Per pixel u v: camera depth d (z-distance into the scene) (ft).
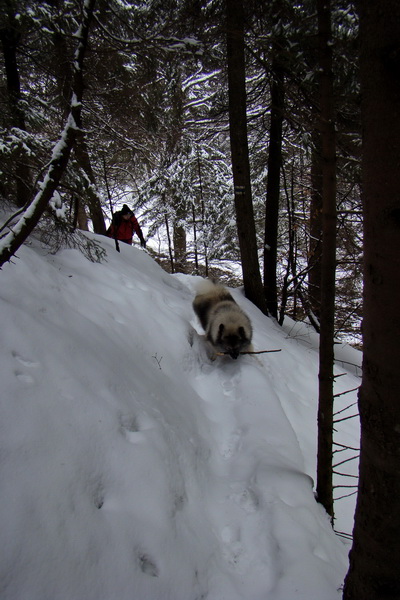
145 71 19.61
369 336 5.21
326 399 10.13
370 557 5.74
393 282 4.70
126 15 17.24
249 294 28.30
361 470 5.84
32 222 6.98
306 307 34.12
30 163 14.23
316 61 12.53
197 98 47.11
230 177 48.16
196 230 51.67
